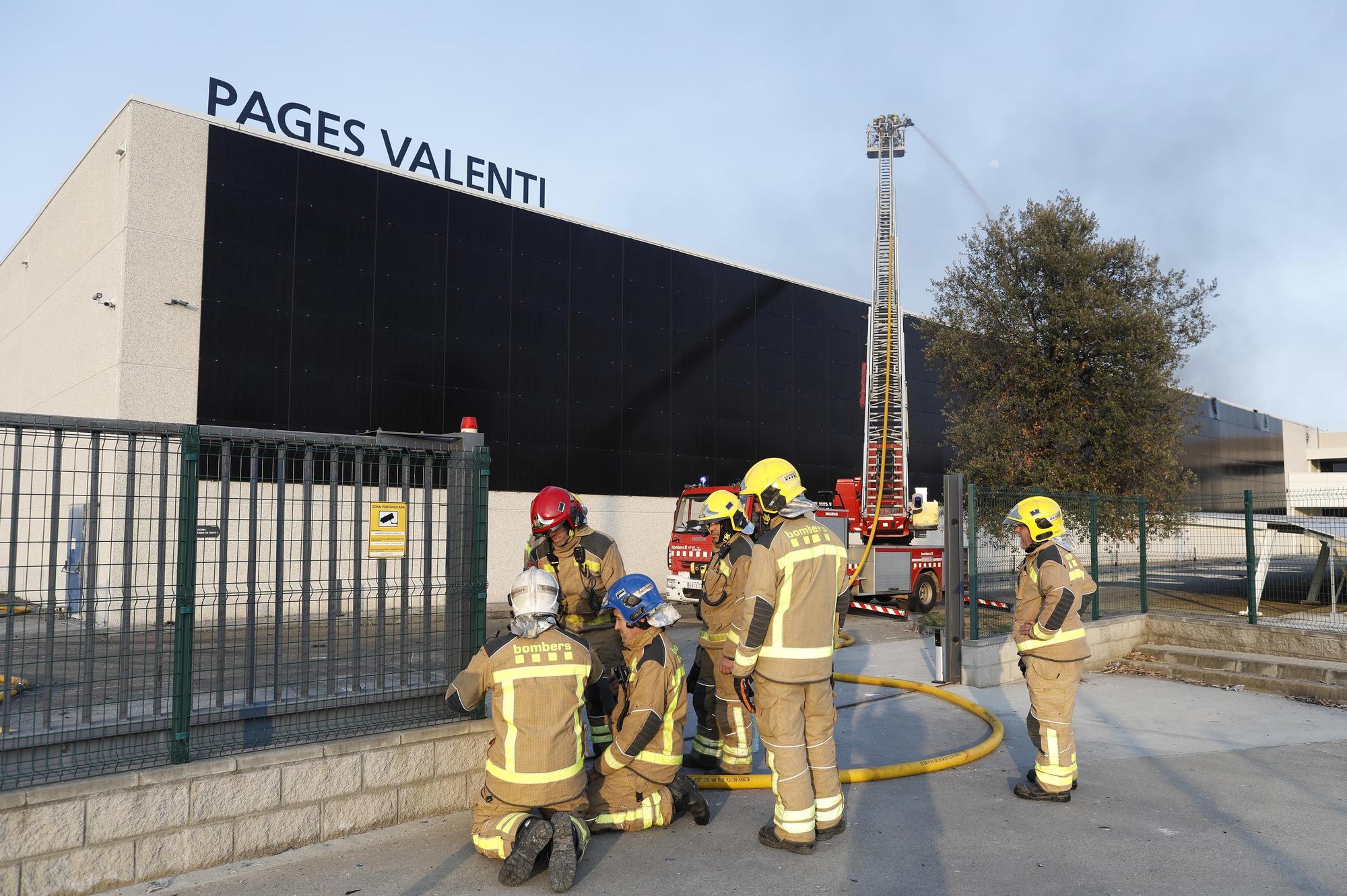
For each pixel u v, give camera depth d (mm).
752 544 5633
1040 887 3998
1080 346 16594
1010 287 17125
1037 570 5391
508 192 18172
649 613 4539
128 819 3805
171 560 5141
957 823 4891
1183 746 6734
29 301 17219
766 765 6082
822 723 4613
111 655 4059
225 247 13609
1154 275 17141
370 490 5152
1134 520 13672
